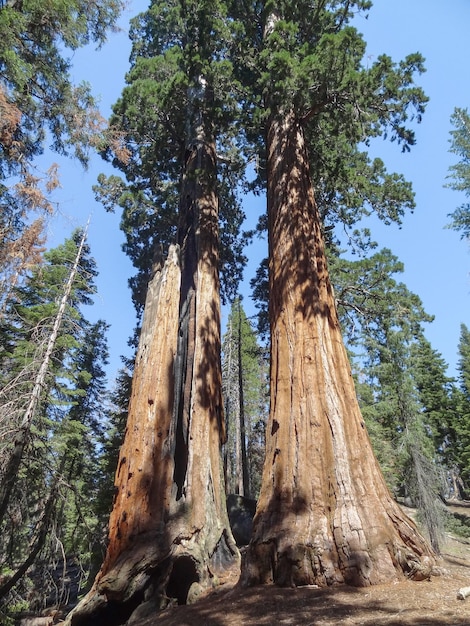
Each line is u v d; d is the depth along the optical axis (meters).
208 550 9.52
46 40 10.24
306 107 12.06
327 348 9.28
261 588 6.94
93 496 21.88
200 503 10.19
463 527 22.91
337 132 13.30
